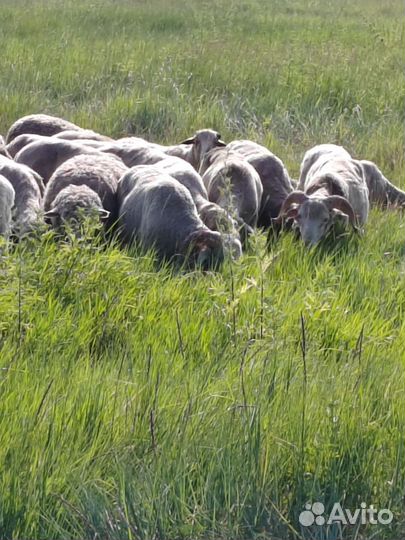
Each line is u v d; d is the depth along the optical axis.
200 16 44.62
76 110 26.95
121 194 18.22
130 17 43.25
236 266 14.27
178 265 16.42
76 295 13.61
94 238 14.97
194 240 16.03
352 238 17.62
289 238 17.14
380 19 49.25
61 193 16.92
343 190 19.48
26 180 17.80
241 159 20.08
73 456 9.64
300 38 39.22
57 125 23.22
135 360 12.08
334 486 9.54
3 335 12.73
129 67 30.77
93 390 10.66
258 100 28.31
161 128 25.97
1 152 20.86
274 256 15.09
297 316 13.41
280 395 10.75
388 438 10.16
